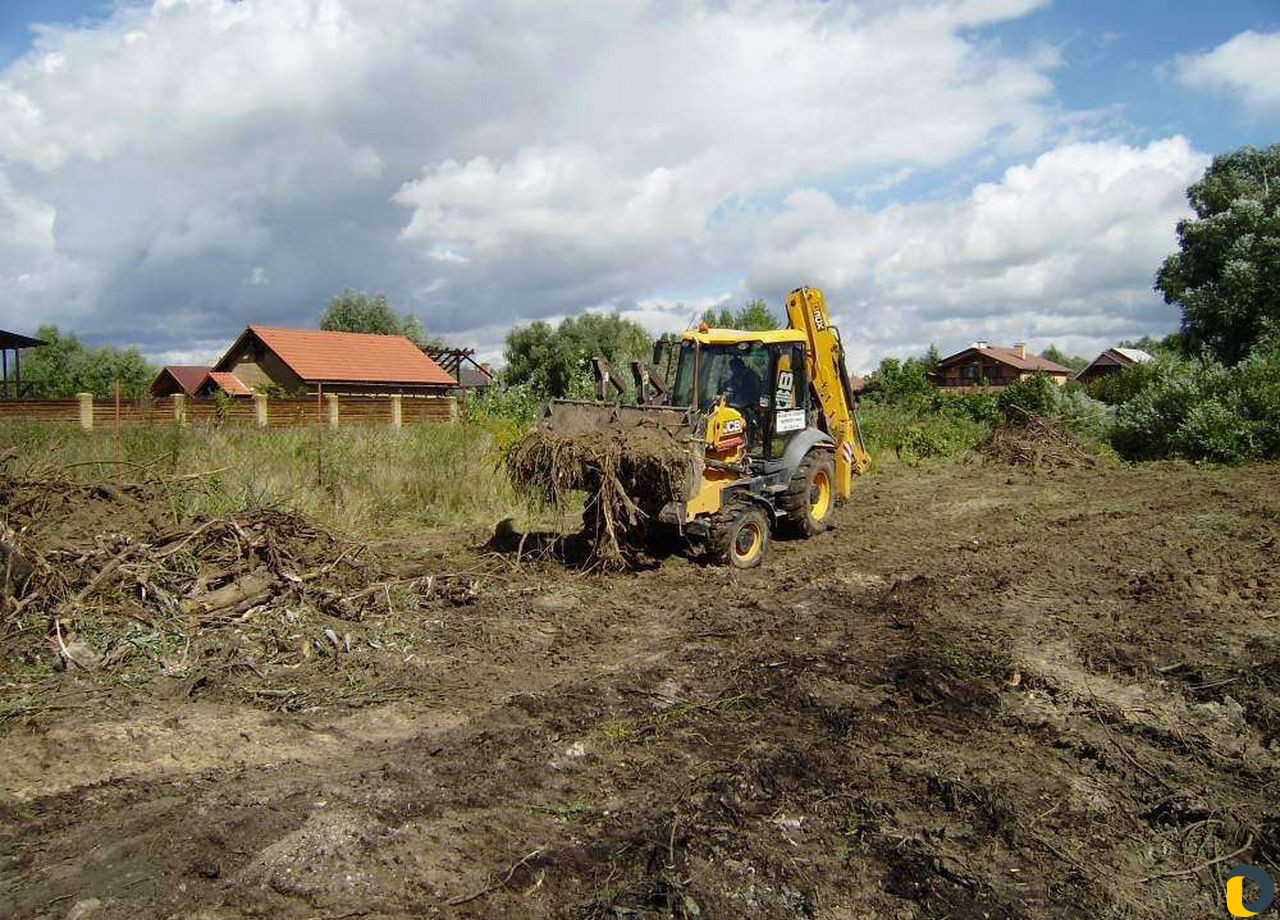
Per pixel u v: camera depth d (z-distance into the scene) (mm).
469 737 4438
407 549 8938
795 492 9531
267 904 3014
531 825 3588
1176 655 5832
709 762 4180
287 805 3668
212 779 3990
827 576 8016
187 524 6957
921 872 3357
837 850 3496
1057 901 3244
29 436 11508
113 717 4602
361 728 4633
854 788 3982
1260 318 23906
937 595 7215
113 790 3855
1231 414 16703
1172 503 12086
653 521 8125
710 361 8984
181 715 4676
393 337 39594
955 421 20953
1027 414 18156
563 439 8008
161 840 3387
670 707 4883
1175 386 17938
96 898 3029
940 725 4719
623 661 5750
